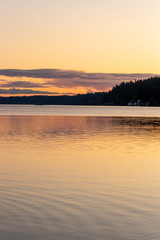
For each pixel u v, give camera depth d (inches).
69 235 391.5
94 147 1205.7
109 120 3368.6
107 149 1154.0
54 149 1144.8
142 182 657.6
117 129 2123.5
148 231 402.9
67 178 691.4
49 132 1865.2
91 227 414.0
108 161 907.4
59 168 803.4
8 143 1312.7
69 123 2790.4
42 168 801.6
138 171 771.4
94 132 1879.9
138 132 1889.8
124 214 460.1
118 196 550.9
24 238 383.6
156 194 564.7
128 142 1373.0
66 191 579.8
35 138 1515.7
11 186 613.3
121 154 1037.8
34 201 514.6
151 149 1157.7
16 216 447.2
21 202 508.4
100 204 503.8
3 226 414.9
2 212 461.4
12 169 785.6
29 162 884.0
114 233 397.1
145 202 517.0
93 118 3848.4
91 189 596.4
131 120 3378.4
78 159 938.1
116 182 656.4
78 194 560.1
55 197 538.9
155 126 2440.9
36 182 650.2
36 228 410.0
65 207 486.6
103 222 430.0
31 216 447.8
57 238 383.6
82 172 756.6
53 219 438.0
